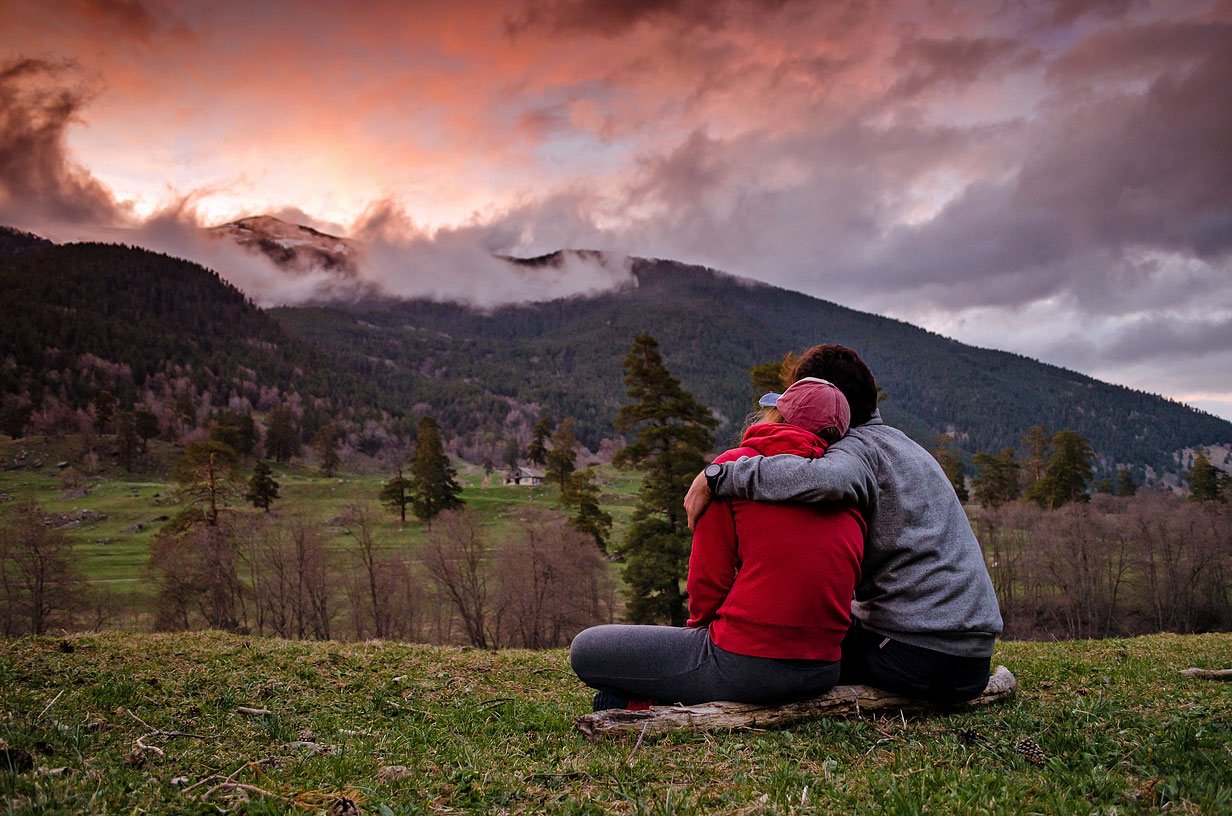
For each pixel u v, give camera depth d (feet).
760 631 13.84
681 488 103.40
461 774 12.48
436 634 214.48
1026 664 25.70
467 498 449.06
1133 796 10.44
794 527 13.47
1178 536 229.04
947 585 14.10
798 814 10.02
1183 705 16.62
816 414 14.29
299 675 21.86
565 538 179.93
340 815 10.23
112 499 438.81
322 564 199.72
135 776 11.48
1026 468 352.08
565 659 28.96
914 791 10.50
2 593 206.39
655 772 12.44
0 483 471.21
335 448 601.62
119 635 30.27
